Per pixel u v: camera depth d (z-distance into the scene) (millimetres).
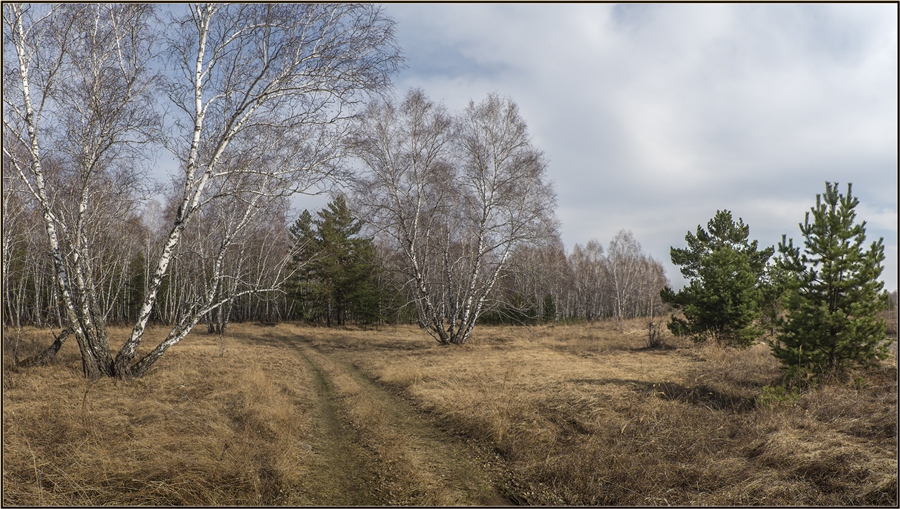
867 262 9383
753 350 15188
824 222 9688
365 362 15367
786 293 10305
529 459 6082
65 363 12125
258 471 5496
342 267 35562
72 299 10609
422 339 24188
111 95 10516
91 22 10461
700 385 9664
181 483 4910
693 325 17812
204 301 12945
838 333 9195
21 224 15398
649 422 7059
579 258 51906
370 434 7348
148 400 8461
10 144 10664
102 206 12508
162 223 28094
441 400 9070
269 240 23688
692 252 22625
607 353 16500
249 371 11812
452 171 20391
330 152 12211
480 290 21969
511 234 20484
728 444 6160
